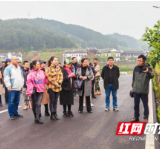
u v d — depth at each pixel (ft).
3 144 15.28
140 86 19.43
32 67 21.15
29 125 19.95
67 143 15.11
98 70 37.81
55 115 21.86
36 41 544.62
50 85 21.52
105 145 14.61
